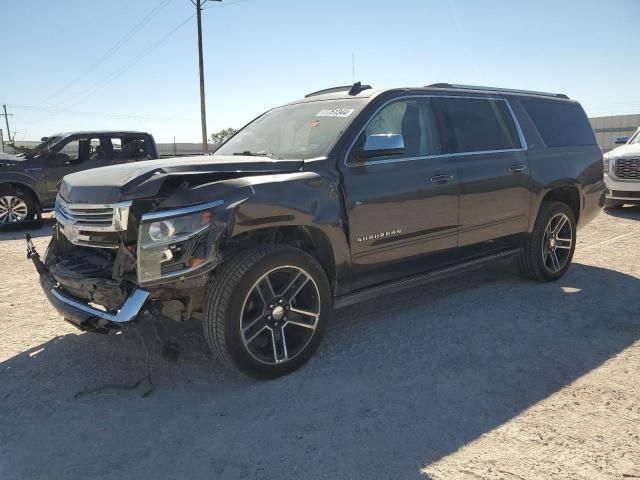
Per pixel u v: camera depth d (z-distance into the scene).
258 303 3.48
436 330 4.37
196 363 3.81
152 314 3.29
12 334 4.45
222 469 2.62
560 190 5.88
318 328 3.71
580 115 6.27
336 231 3.74
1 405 3.28
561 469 2.58
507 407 3.17
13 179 10.59
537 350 3.96
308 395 3.33
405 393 3.34
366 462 2.65
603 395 3.30
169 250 3.12
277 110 5.04
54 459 2.73
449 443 2.81
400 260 4.25
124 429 2.99
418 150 4.41
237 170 3.56
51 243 4.16
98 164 11.45
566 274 6.05
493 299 5.15
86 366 3.81
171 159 3.93
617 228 9.12
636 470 2.57
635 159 10.46
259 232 3.73
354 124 4.03
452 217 4.56
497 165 4.95
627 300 5.09
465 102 4.93
